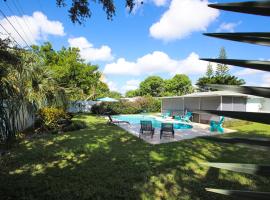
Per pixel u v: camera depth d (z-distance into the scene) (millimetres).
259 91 676
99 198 4180
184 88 52781
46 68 12930
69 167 5895
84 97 25672
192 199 4168
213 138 767
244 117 674
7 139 8398
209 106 20141
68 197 4203
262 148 692
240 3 633
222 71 37000
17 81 8625
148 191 4480
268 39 678
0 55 6766
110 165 6039
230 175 5348
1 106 7906
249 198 682
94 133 11461
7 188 4531
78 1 6086
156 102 31109
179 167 5906
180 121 19156
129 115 25688
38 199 4137
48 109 12297
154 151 7652
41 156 6941
